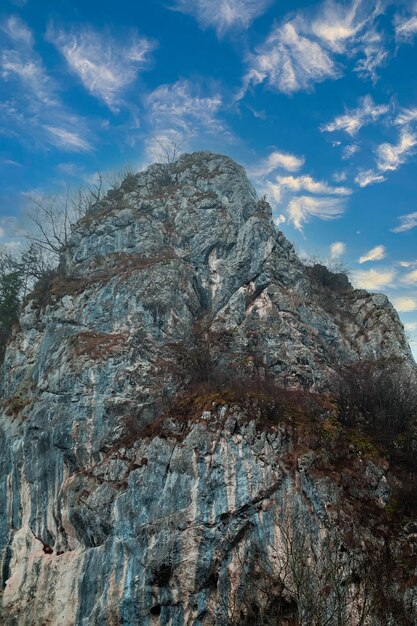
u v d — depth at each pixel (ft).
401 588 65.16
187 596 68.74
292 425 79.36
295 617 65.00
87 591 74.95
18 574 87.25
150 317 107.65
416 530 70.23
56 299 115.03
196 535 71.92
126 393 93.09
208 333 109.91
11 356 117.91
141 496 77.56
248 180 148.25
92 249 129.59
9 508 95.61
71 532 83.87
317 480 73.56
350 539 68.95
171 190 146.20
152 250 128.06
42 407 96.17
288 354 104.78
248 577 68.33
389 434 82.48
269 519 71.92
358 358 112.88
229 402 81.25
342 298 127.54
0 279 158.92
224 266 125.29
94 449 88.12
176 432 81.41
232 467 76.07
